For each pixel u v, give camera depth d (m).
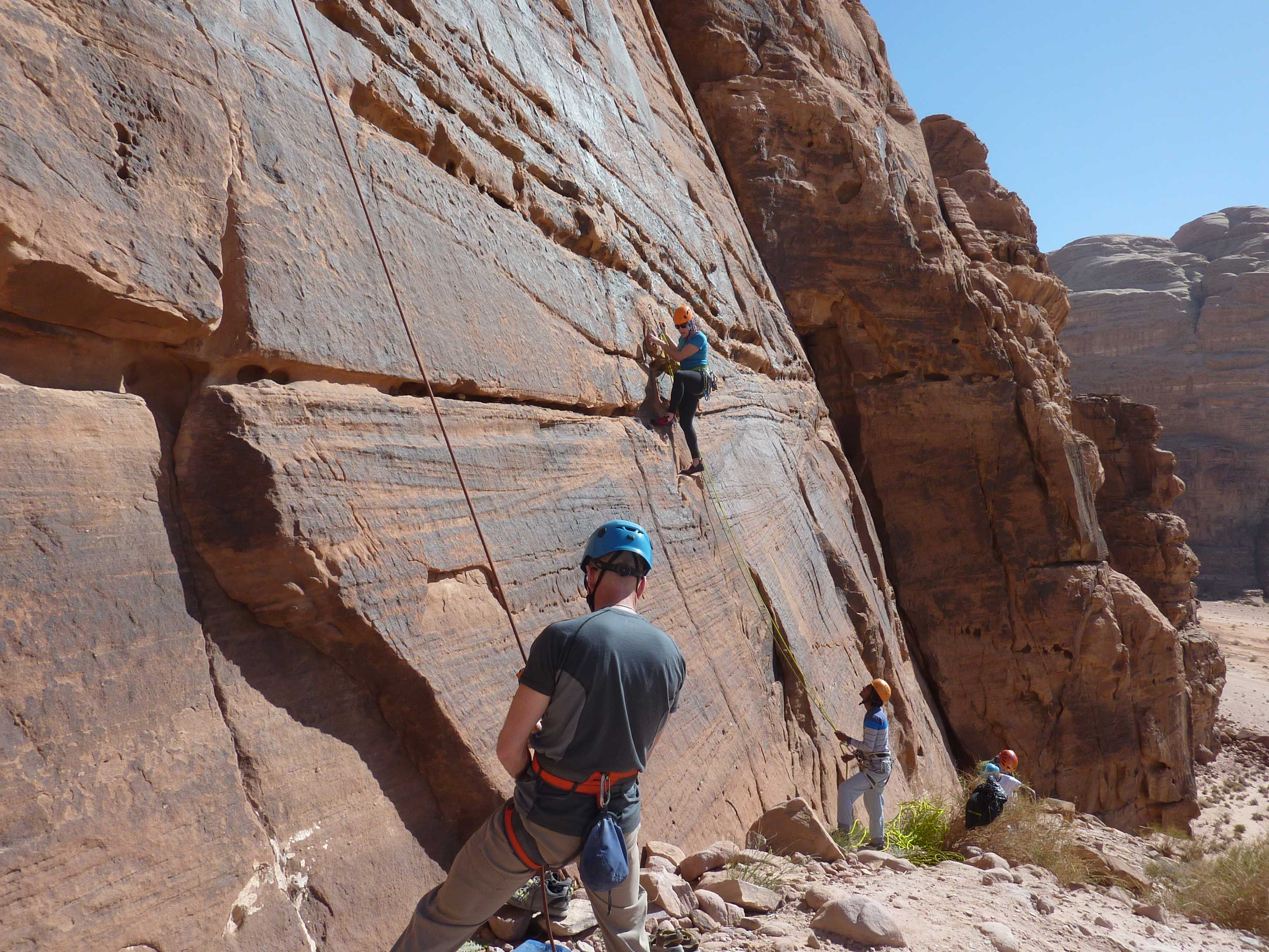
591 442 5.76
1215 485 68.00
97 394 2.67
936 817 7.34
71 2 2.63
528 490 4.71
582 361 5.80
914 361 14.80
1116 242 88.69
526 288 5.25
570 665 2.24
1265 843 8.01
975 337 14.84
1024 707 14.44
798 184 14.39
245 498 2.89
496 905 2.41
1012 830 7.31
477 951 3.03
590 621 2.32
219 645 2.81
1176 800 15.02
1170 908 6.91
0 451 2.31
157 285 2.71
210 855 2.47
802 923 3.99
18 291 2.40
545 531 4.71
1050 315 22.06
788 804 5.46
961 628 14.59
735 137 14.20
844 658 9.64
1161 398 72.38
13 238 2.31
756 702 6.79
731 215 11.91
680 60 14.52
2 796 2.06
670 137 10.16
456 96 5.02
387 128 4.39
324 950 2.70
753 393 10.12
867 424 14.88
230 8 3.34
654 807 4.56
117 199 2.63
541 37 6.79
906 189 15.60
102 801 2.27
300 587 2.99
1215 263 76.88
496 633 3.95
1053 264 92.50
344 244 3.63
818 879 4.79
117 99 2.71
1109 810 14.49
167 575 2.70
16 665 2.18
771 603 7.93
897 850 6.70
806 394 12.62
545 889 2.42
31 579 2.28
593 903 2.39
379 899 2.95
